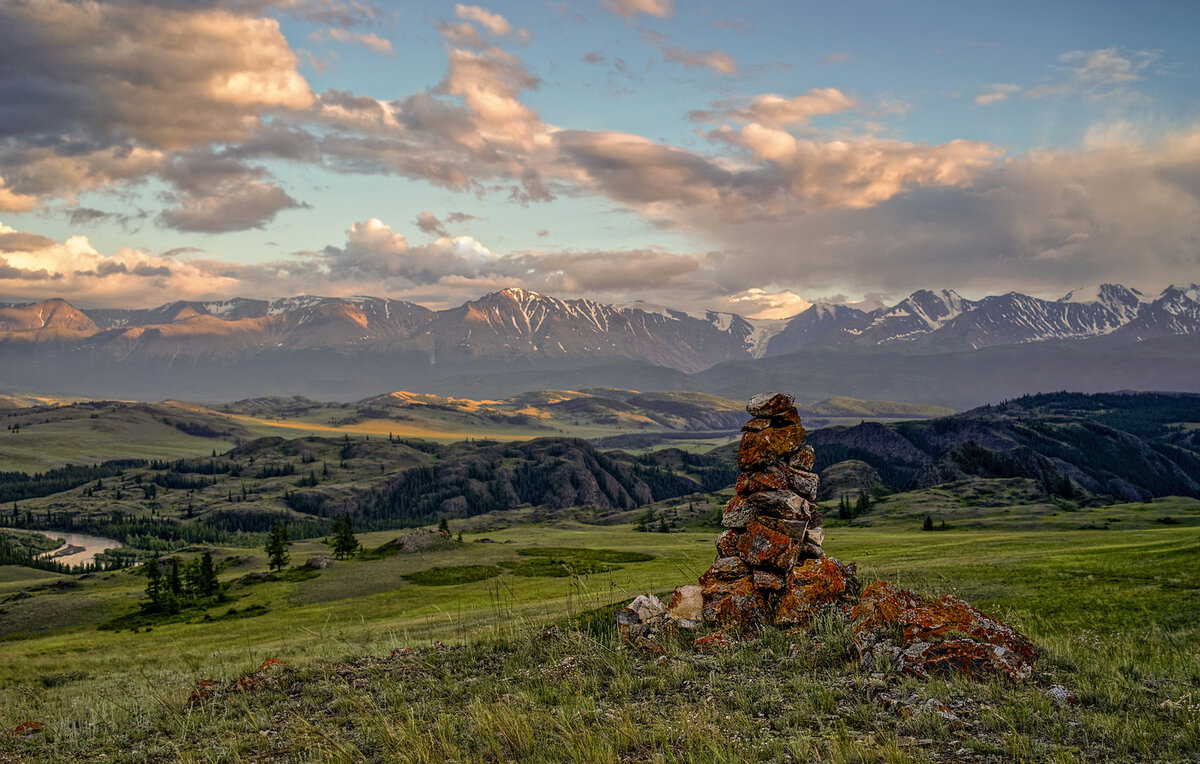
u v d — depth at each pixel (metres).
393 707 15.32
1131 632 22.94
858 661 15.02
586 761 10.91
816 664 15.20
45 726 18.34
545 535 196.12
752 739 11.54
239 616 90.06
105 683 34.41
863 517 182.50
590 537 183.00
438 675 17.70
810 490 20.34
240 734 15.11
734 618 18.55
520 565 113.62
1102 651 16.39
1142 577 33.38
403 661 19.48
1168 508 150.00
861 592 17.77
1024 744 10.58
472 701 14.95
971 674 13.75
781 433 20.77
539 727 12.78
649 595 20.67
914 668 14.00
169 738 15.60
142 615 100.69
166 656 51.88
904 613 15.77
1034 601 30.00
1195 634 21.53
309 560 124.12
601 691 15.12
